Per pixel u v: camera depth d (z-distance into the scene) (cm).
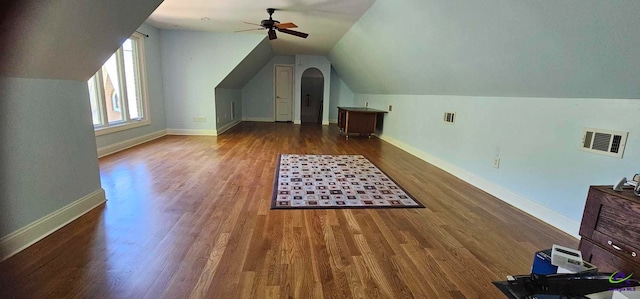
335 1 356
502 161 298
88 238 200
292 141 605
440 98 420
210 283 158
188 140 577
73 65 211
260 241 204
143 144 527
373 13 381
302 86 1032
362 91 835
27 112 185
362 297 152
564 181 230
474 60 285
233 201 273
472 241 211
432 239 213
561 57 199
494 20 223
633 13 140
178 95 621
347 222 237
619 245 150
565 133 229
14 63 167
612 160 197
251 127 811
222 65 612
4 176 172
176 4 390
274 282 161
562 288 143
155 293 149
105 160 407
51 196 205
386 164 434
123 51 474
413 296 153
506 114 292
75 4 166
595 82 194
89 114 245
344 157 470
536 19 190
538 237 219
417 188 327
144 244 195
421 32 324
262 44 628
